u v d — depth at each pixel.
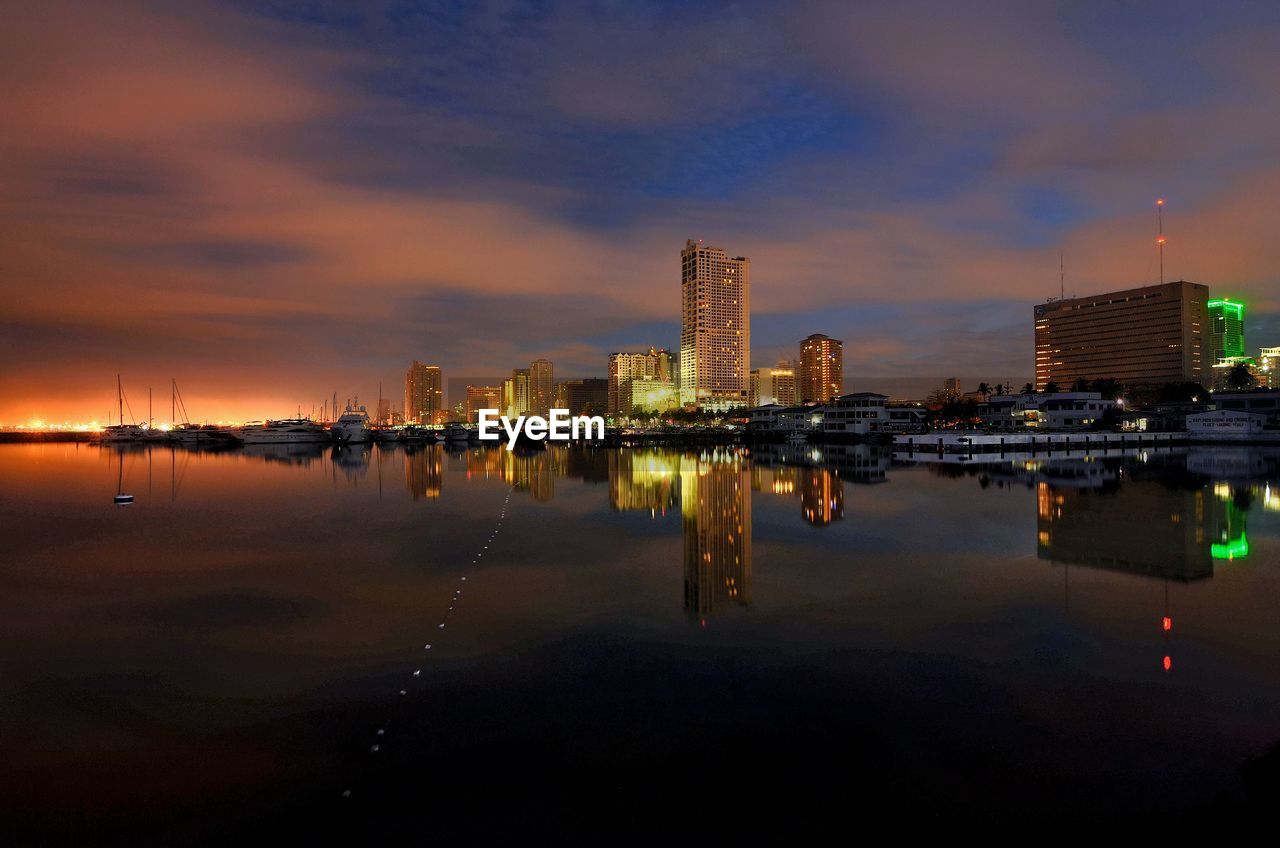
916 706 13.65
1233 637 17.66
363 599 21.80
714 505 45.69
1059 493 50.81
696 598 21.66
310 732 12.74
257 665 16.11
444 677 15.31
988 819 9.98
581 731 12.69
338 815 10.16
